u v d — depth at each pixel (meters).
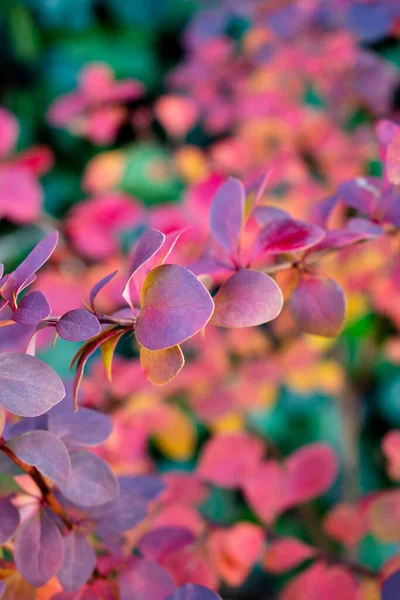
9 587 0.45
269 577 1.03
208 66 0.96
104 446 0.62
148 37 1.40
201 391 0.78
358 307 0.85
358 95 0.88
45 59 1.37
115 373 0.69
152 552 0.49
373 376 1.23
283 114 0.90
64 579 0.44
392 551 0.95
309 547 0.55
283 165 0.86
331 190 0.85
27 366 0.41
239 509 1.07
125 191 1.13
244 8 0.94
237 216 0.45
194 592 0.43
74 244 0.79
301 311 0.46
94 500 0.43
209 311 0.41
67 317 0.41
